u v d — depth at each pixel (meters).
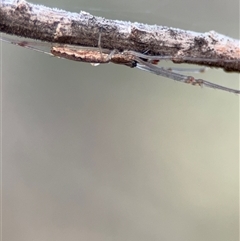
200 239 0.17
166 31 0.12
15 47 0.17
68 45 0.12
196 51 0.12
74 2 0.16
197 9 0.17
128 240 0.17
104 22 0.12
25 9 0.11
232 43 0.12
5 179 0.17
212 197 0.17
